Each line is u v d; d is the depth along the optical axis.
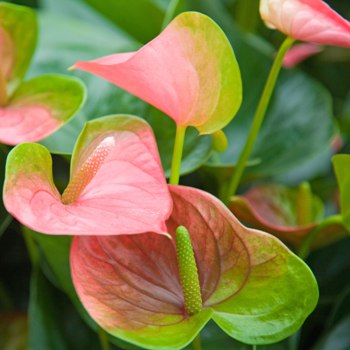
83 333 0.85
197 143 0.82
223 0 1.15
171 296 0.72
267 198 0.92
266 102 0.81
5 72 0.83
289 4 0.76
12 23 0.83
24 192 0.68
